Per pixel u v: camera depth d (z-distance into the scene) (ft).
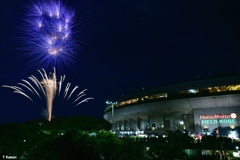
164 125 277.23
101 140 79.51
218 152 145.38
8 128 73.67
